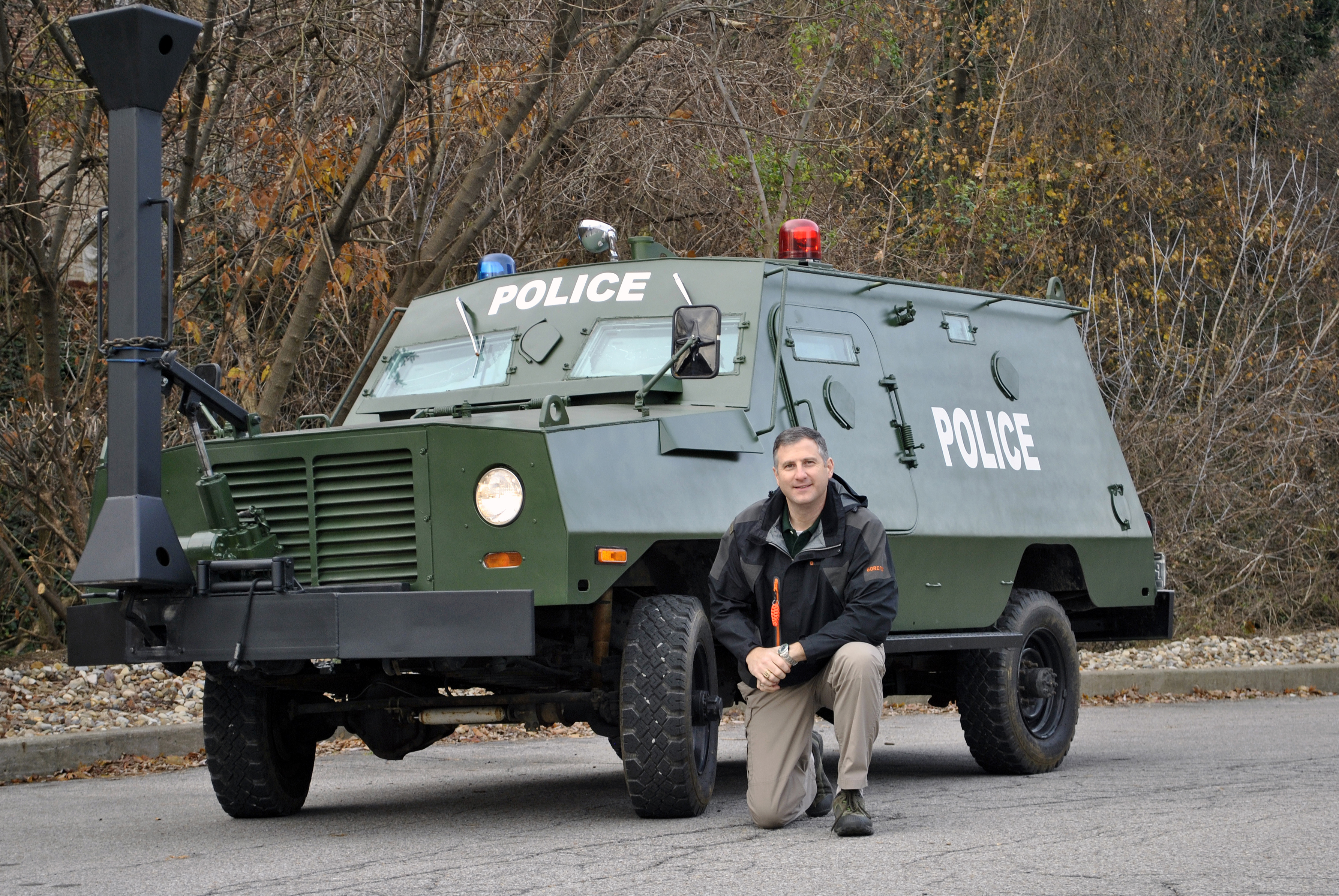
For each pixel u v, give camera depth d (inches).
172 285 230.4
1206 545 715.4
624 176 602.9
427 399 285.7
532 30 520.7
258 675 251.3
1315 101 1055.0
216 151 513.0
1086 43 900.6
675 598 240.5
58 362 472.4
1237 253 872.9
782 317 279.7
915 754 370.0
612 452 233.6
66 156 548.7
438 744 414.0
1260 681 567.5
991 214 743.1
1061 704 332.2
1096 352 762.2
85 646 230.7
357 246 482.6
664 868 190.9
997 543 319.6
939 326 333.4
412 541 227.0
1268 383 761.6
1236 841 205.9
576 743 415.8
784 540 216.7
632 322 285.1
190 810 280.7
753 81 615.2
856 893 170.6
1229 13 999.0
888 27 710.5
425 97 459.5
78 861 217.0
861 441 294.0
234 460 237.6
